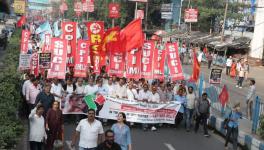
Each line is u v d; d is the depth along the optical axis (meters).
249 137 16.20
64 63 19.19
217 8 69.94
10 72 19.25
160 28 80.56
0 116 11.41
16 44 35.53
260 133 17.44
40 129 12.10
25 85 17.11
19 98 16.44
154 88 18.48
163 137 17.23
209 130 19.11
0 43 47.44
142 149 15.20
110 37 20.00
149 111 18.30
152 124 18.55
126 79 20.05
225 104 20.45
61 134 12.84
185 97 18.86
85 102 17.55
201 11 68.06
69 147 14.66
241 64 34.41
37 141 12.08
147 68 20.20
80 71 20.14
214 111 21.84
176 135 17.75
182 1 76.12
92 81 18.33
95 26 20.17
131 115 18.25
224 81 37.41
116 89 18.42
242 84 36.19
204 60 52.75
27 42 27.91
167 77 23.33
